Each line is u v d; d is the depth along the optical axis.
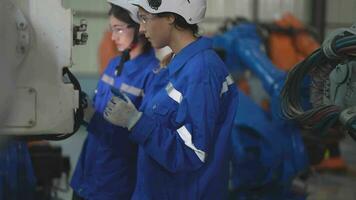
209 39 4.59
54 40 3.54
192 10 4.41
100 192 5.78
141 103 5.40
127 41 5.78
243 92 8.78
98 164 5.76
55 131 3.62
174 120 4.39
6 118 2.57
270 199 7.80
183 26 4.46
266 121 7.64
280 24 11.09
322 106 4.11
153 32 4.44
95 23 17.22
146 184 4.65
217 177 4.55
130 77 5.72
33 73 3.53
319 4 17.66
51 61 3.55
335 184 12.28
